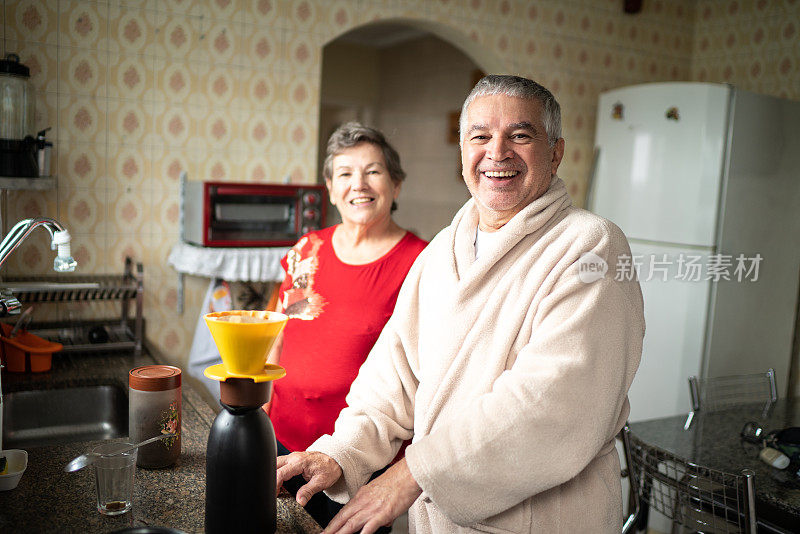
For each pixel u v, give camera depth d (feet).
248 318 3.07
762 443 6.52
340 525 3.44
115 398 6.56
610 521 3.56
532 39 10.87
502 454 3.19
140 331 7.59
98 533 3.23
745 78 11.59
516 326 3.54
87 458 3.49
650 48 12.07
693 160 9.67
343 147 5.25
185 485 3.86
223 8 8.53
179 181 8.53
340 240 5.54
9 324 7.39
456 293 3.77
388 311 5.16
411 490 3.45
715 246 9.57
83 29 7.83
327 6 9.16
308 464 3.79
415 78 16.58
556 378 3.18
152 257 8.48
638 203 10.40
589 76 11.50
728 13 11.85
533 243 3.70
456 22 10.16
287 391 5.24
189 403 5.54
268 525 3.21
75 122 7.89
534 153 3.63
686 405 9.80
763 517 6.22
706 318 9.60
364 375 4.36
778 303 10.40
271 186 8.02
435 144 15.78
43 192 7.79
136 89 8.17
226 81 8.65
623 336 3.37
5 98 6.67
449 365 3.75
